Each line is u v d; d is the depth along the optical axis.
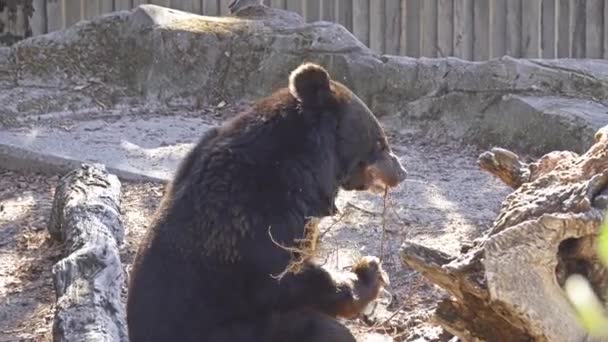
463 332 7.46
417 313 9.85
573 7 21.17
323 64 17.81
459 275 7.05
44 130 16.55
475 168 15.08
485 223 12.51
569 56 21.28
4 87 18.19
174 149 15.52
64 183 12.68
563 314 6.95
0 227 13.02
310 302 8.09
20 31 21.52
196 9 21.55
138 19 18.53
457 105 16.69
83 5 21.66
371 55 17.66
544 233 6.91
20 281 11.42
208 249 7.67
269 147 8.06
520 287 6.92
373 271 8.52
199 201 7.77
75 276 9.92
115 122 17.17
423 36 21.58
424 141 16.69
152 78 18.38
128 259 11.51
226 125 8.28
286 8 21.56
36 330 10.22
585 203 6.94
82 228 11.39
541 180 7.54
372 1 21.61
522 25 21.33
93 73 18.48
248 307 7.77
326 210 8.52
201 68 18.38
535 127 15.65
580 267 7.16
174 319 7.59
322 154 8.34
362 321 9.91
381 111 17.33
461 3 21.42
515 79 16.39
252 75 18.27
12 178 14.94
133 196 13.78
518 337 7.30
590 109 15.66
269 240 7.76
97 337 8.88
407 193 13.63
